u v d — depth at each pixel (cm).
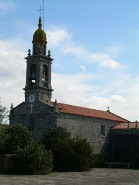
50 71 5541
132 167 5231
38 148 3722
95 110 6350
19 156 3622
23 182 2748
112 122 6222
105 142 5962
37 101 5356
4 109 4212
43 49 5494
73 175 3572
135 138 5847
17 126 4156
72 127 5303
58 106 5291
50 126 5134
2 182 2723
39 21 5634
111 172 4162
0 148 3962
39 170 3612
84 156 4231
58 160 4222
